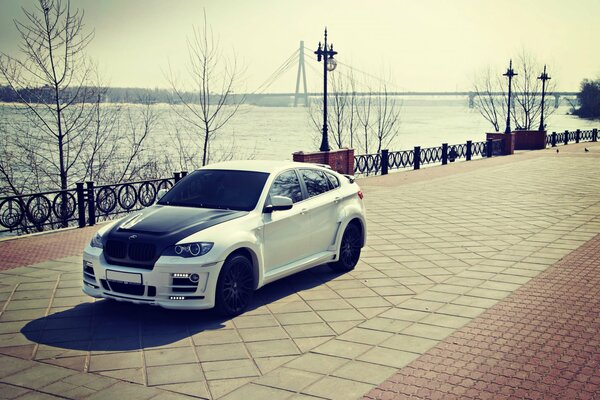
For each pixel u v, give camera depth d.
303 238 7.29
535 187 17.19
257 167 7.42
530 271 7.99
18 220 11.04
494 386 4.53
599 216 12.23
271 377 4.77
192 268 5.87
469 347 5.34
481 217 12.29
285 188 7.27
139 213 6.79
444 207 13.70
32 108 18.36
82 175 23.97
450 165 25.42
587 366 4.89
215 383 4.67
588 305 6.50
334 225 7.82
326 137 19.45
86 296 7.05
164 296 5.89
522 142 35.84
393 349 5.34
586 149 32.69
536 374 4.74
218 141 67.12
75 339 5.63
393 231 10.90
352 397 4.38
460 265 8.41
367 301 6.82
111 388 4.57
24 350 5.35
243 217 6.53
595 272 7.87
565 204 13.91
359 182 19.09
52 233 11.02
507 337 5.57
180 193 7.22
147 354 5.27
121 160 28.22
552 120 121.12
